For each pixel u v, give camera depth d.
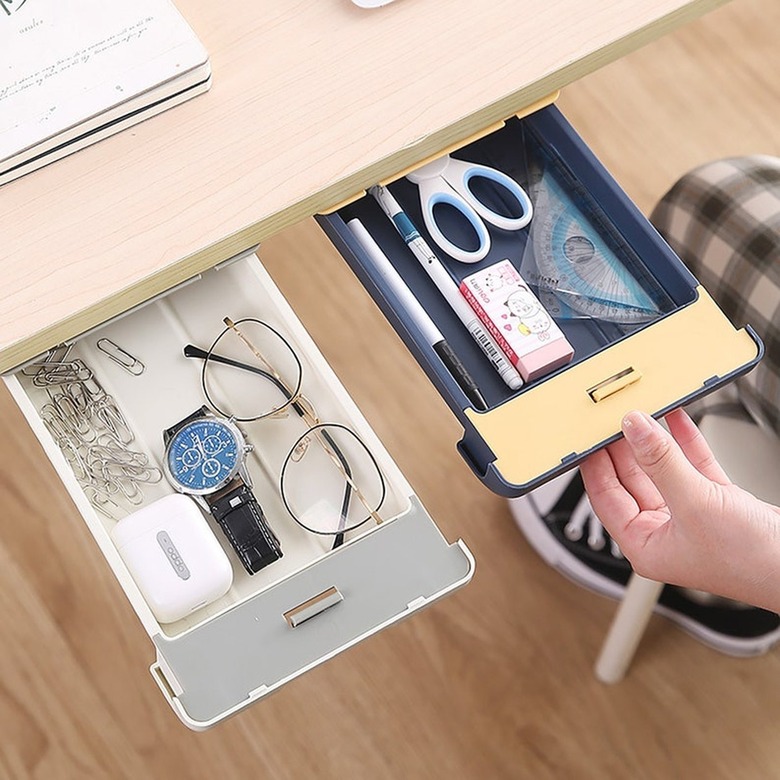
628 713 1.47
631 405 0.84
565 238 0.93
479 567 1.52
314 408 0.95
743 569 0.85
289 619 0.82
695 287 0.87
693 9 0.89
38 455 1.53
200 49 0.82
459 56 0.86
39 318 0.78
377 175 0.85
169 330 0.96
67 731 1.43
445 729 1.45
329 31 0.86
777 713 1.47
